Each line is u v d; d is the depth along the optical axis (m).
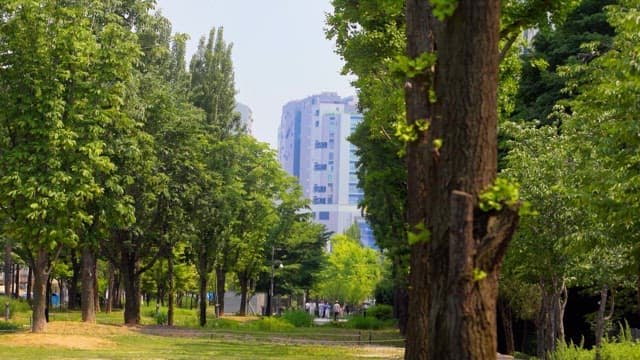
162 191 37.16
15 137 26.69
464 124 5.64
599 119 16.08
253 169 57.50
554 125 23.27
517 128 21.94
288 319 51.34
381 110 21.94
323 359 23.28
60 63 26.45
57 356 21.09
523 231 20.14
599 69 17.25
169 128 38.31
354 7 22.39
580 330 35.88
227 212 46.19
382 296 73.81
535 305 30.25
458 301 5.44
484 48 5.66
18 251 52.94
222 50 60.31
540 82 34.53
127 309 40.06
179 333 34.28
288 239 67.50
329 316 88.94
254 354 24.50
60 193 25.38
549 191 19.42
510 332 35.38
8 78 26.17
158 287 64.62
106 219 30.58
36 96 25.59
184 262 50.88
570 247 16.69
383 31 21.77
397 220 33.34
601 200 14.84
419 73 6.25
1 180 25.73
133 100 34.50
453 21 5.74
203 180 40.50
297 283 70.31
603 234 16.47
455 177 5.62
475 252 5.44
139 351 23.92
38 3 26.22
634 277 20.97
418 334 7.19
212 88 59.19
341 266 94.88
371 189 34.25
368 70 22.97
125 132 32.66
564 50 33.72
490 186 5.56
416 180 7.79
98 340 26.53
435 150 5.88
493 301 5.52
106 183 30.00
